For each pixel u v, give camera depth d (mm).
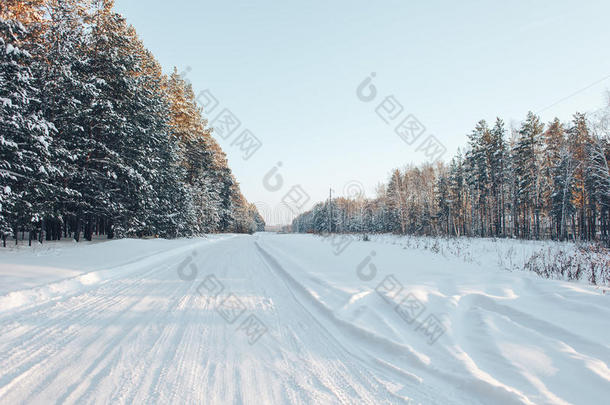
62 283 6816
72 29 15016
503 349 3615
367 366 3418
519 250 14367
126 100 17938
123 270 9461
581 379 2852
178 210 25625
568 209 27781
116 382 2926
